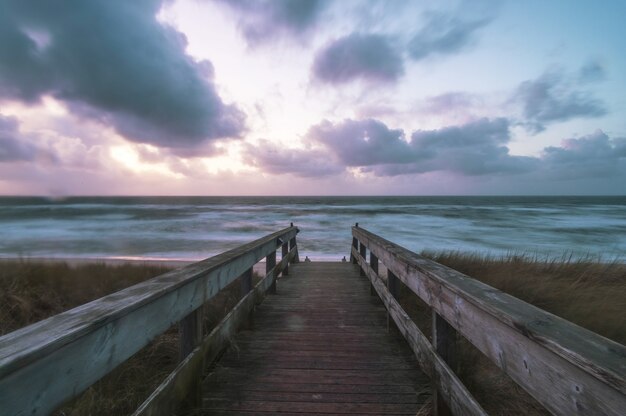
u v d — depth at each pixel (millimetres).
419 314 4176
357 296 4934
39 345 939
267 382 2418
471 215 39344
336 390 2311
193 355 1950
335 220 32531
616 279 6109
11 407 861
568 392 892
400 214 40594
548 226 27266
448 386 1713
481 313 1381
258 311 4156
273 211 46312
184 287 1870
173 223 29328
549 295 4520
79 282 6062
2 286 5250
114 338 1265
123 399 2213
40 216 36094
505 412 2174
